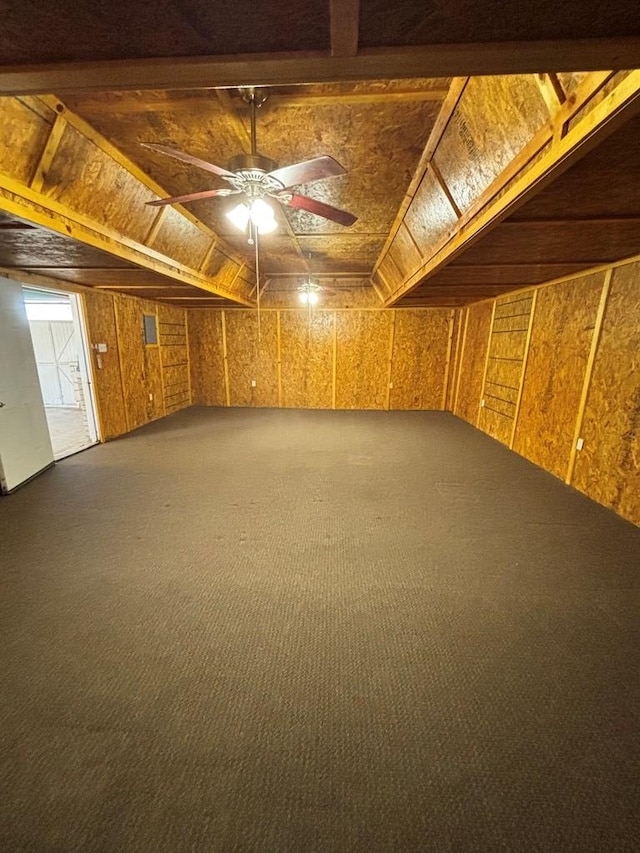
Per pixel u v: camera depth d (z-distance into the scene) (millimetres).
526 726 1443
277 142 2438
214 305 6910
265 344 7375
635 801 1211
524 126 1672
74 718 1455
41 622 1935
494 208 2016
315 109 2092
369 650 1782
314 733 1412
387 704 1525
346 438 5355
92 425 4988
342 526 2912
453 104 1980
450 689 1592
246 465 4250
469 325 6348
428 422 6332
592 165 1501
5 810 1170
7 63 921
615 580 2291
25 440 3713
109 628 1898
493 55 883
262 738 1393
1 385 3404
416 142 2408
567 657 1752
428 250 3648
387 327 7098
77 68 923
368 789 1240
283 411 7176
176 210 3484
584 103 1280
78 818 1153
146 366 6141
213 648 1787
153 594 2148
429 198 2945
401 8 734
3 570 2359
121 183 2760
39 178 2209
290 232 4238
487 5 731
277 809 1186
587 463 3500
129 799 1204
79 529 2852
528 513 3143
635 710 1510
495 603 2094
